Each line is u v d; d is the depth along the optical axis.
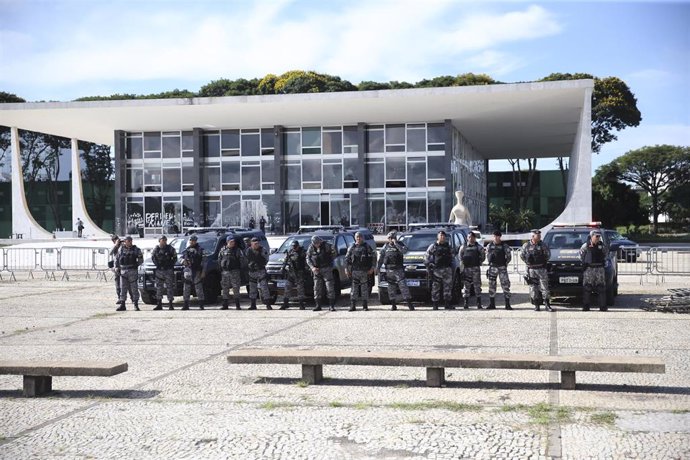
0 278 26.58
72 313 15.47
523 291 18.48
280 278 16.38
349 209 40.97
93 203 65.88
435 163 40.19
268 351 7.96
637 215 63.88
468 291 14.70
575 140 44.81
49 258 33.34
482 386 7.56
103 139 50.00
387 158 40.72
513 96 33.44
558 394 7.10
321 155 41.44
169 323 13.45
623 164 69.25
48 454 5.60
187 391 7.61
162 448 5.67
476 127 43.41
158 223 42.91
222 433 6.04
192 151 42.69
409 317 13.45
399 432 5.91
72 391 7.78
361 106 35.44
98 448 5.72
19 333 12.44
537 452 5.30
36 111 36.22
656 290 17.98
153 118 38.66
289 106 35.25
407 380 7.95
